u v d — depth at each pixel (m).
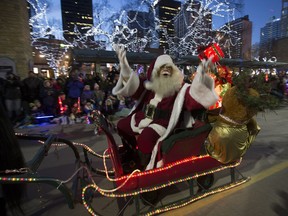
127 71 2.74
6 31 9.08
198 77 2.28
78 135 5.70
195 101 2.35
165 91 2.62
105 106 7.93
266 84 2.56
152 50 24.53
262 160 3.84
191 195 2.59
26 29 10.34
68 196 1.84
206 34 25.66
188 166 2.48
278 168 3.51
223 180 3.16
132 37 22.08
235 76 2.63
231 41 27.00
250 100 2.37
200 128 2.44
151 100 2.76
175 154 2.36
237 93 2.46
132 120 2.85
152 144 2.51
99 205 2.70
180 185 3.12
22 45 9.52
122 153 2.88
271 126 6.15
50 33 19.42
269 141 4.85
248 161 3.80
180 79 2.69
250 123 2.86
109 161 3.95
